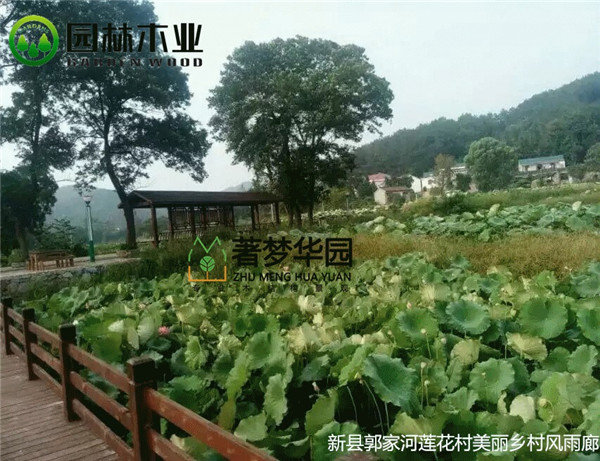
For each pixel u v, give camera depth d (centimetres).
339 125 2428
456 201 2194
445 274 570
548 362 265
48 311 549
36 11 1880
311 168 2503
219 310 445
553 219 1183
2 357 573
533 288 400
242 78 2600
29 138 2050
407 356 293
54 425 363
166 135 2192
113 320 378
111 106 2095
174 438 234
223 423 232
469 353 268
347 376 228
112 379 279
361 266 697
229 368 291
